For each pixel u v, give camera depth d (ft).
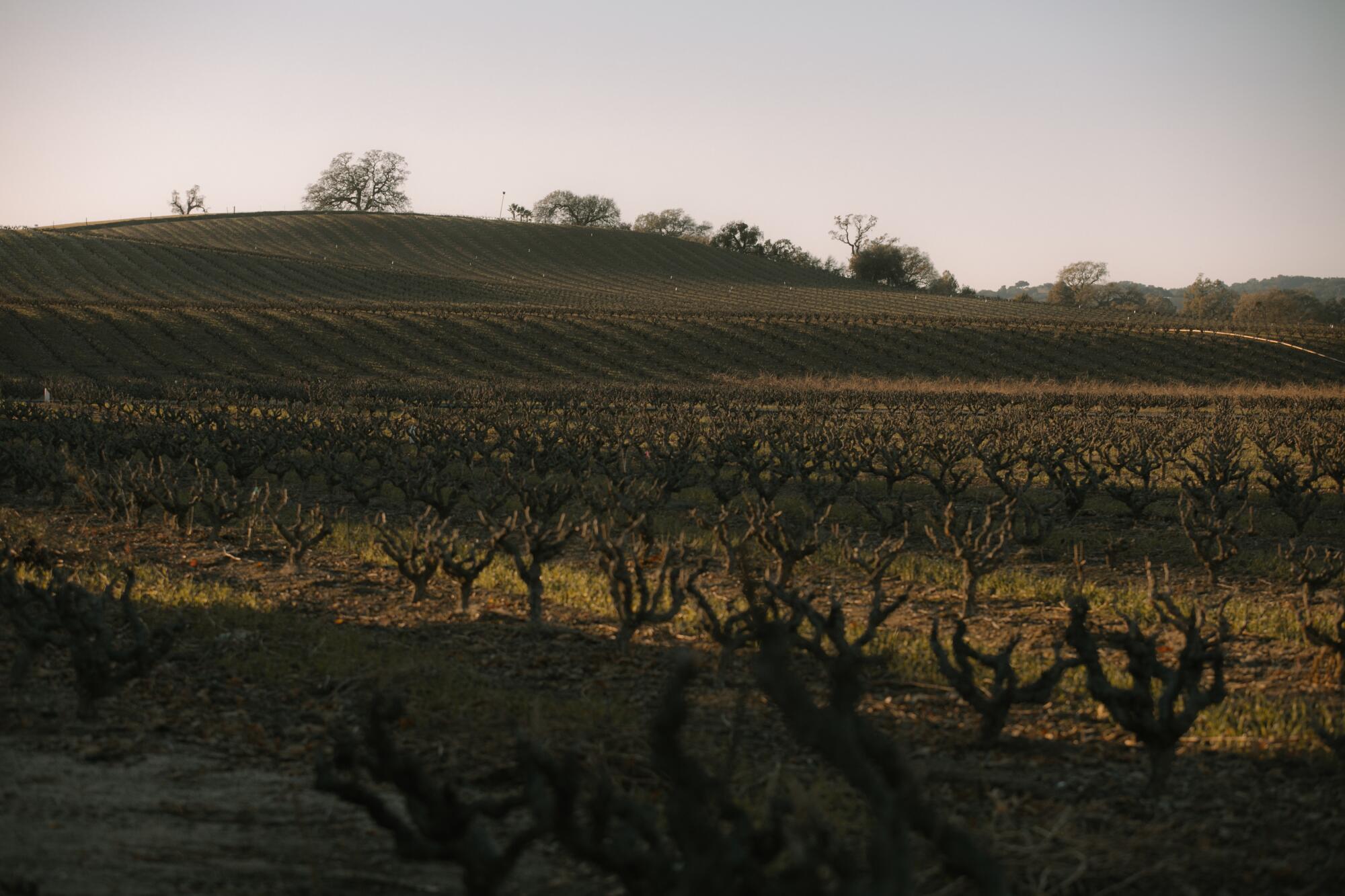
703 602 30.76
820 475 81.41
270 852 18.66
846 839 19.22
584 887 17.79
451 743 24.27
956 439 107.55
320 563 47.50
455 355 256.73
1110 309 438.40
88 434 82.89
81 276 328.90
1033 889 18.03
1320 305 514.68
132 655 25.79
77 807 19.95
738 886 12.94
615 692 29.25
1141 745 25.73
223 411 127.85
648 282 447.83
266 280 351.25
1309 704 29.27
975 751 25.22
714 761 23.47
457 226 519.60
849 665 17.10
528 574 35.78
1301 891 18.17
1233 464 80.53
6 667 29.45
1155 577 49.32
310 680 29.25
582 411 155.22
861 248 571.28
